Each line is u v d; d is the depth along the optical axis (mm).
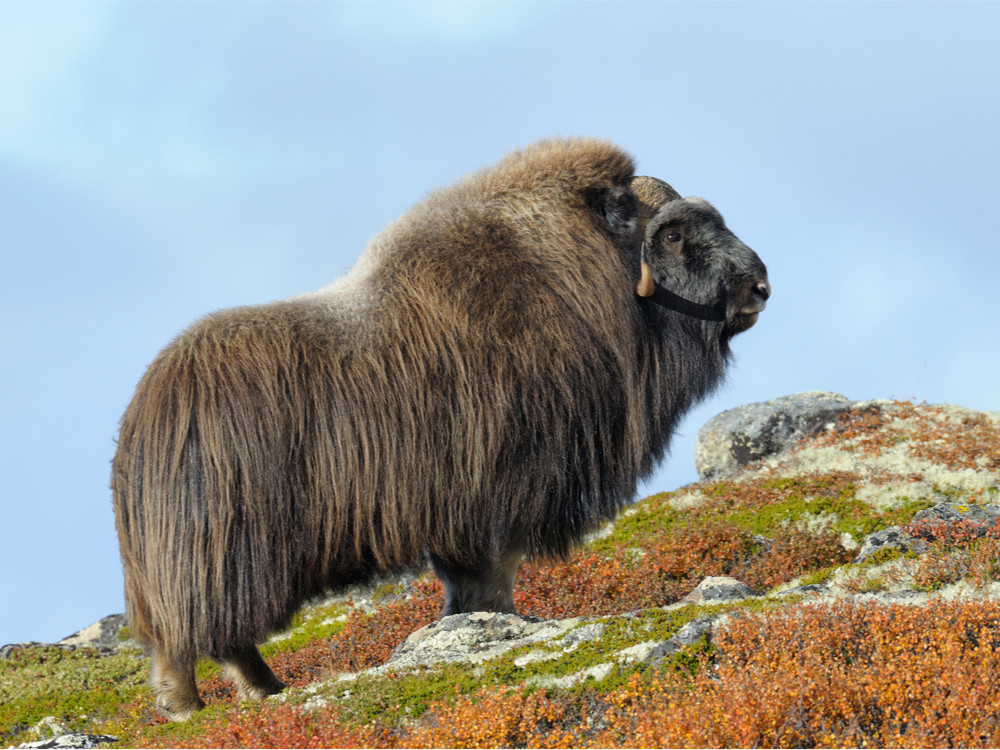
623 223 27594
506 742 18469
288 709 20906
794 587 27859
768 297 27625
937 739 15961
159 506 22594
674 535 40406
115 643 45719
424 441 24062
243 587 22625
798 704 17078
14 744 29922
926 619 20516
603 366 26000
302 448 23281
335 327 24391
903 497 42469
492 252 25609
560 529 26625
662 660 20312
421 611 34875
